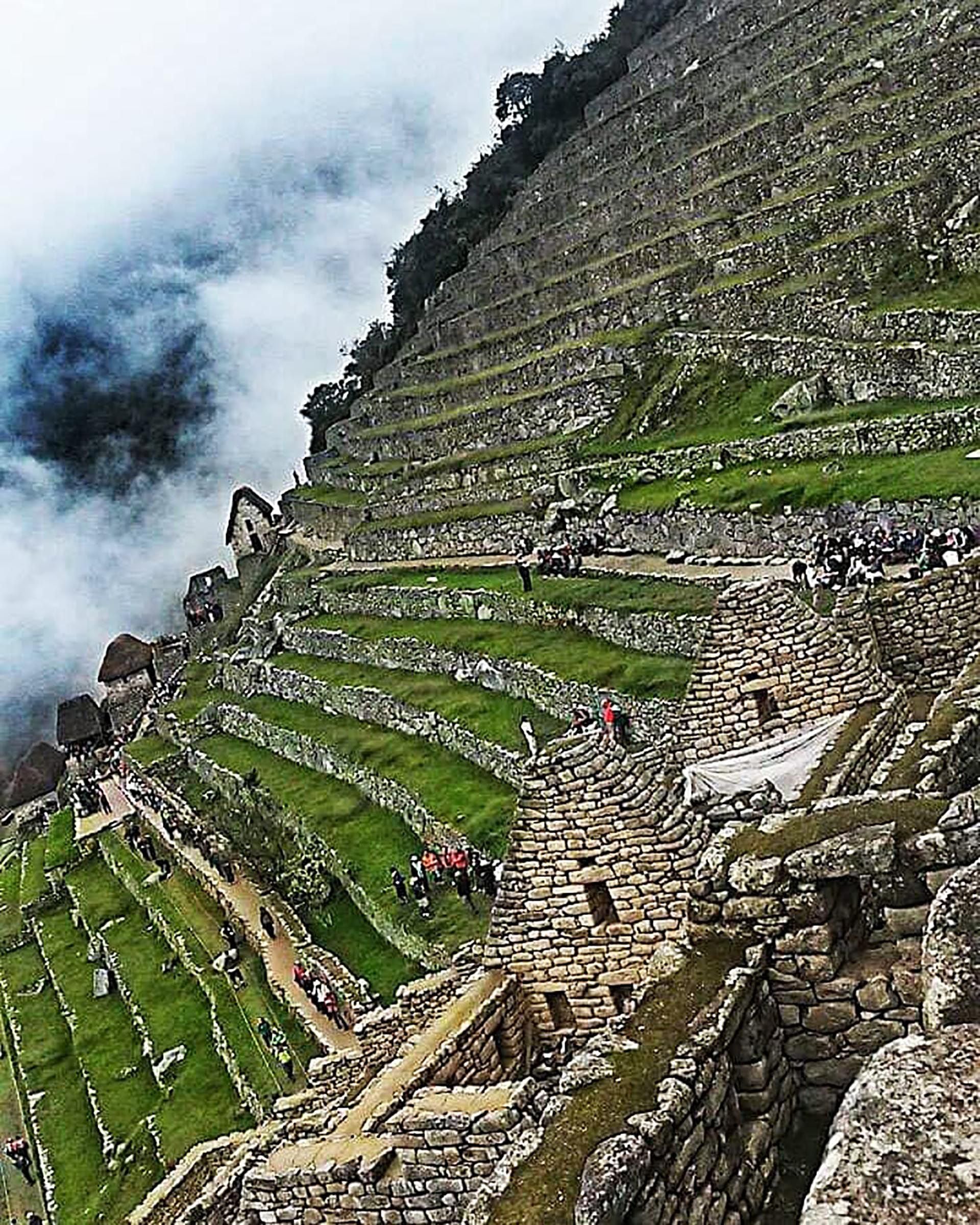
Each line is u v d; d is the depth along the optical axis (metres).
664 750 12.62
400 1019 12.06
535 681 34.66
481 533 55.19
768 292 56.38
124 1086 31.66
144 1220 13.42
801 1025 8.12
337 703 47.06
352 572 63.53
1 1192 30.02
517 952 10.76
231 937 35.16
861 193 57.12
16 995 44.41
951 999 5.30
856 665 14.36
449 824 29.80
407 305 118.31
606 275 70.62
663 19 110.69
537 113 115.25
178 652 102.69
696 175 72.06
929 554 25.25
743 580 32.12
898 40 65.12
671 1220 6.58
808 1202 4.09
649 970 9.16
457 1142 8.80
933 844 7.76
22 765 105.69
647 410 56.34
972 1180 3.95
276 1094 24.33
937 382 42.12
